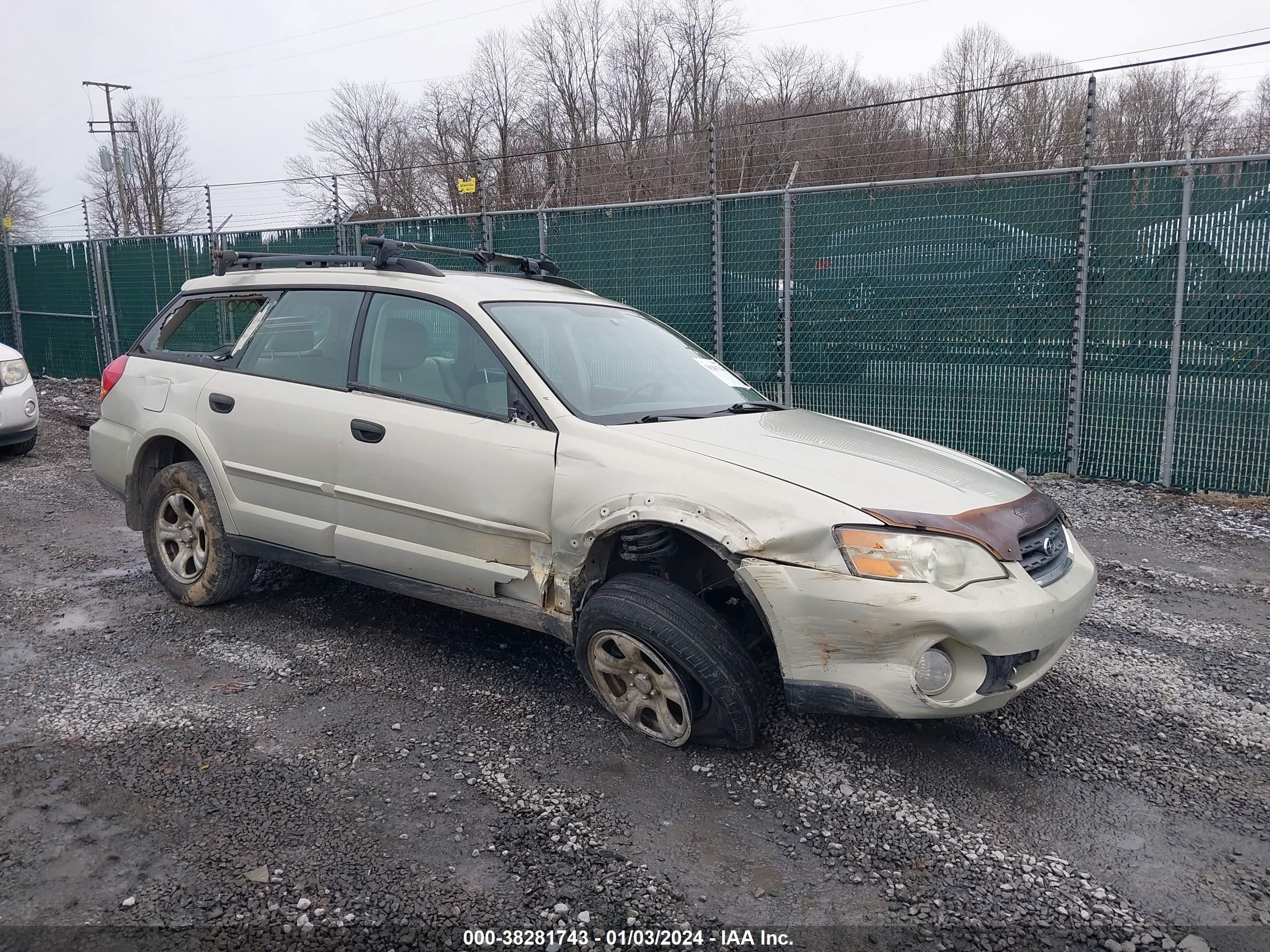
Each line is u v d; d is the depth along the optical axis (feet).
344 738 11.39
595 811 9.86
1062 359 25.89
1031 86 36.68
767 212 29.40
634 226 31.94
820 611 9.92
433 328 13.29
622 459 11.12
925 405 27.91
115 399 16.70
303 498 13.93
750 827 9.62
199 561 15.72
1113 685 13.19
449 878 8.70
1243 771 10.87
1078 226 25.16
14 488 25.50
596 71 122.62
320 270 15.01
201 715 11.94
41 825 9.43
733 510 10.27
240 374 14.99
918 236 27.30
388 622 15.39
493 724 11.78
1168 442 24.75
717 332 30.55
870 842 9.40
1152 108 43.21
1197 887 8.73
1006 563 10.16
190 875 8.68
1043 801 10.21
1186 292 24.07
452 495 12.24
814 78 101.65
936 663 9.78
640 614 10.62
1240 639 14.98
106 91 163.63
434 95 132.05
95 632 14.89
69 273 50.62
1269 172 22.85
